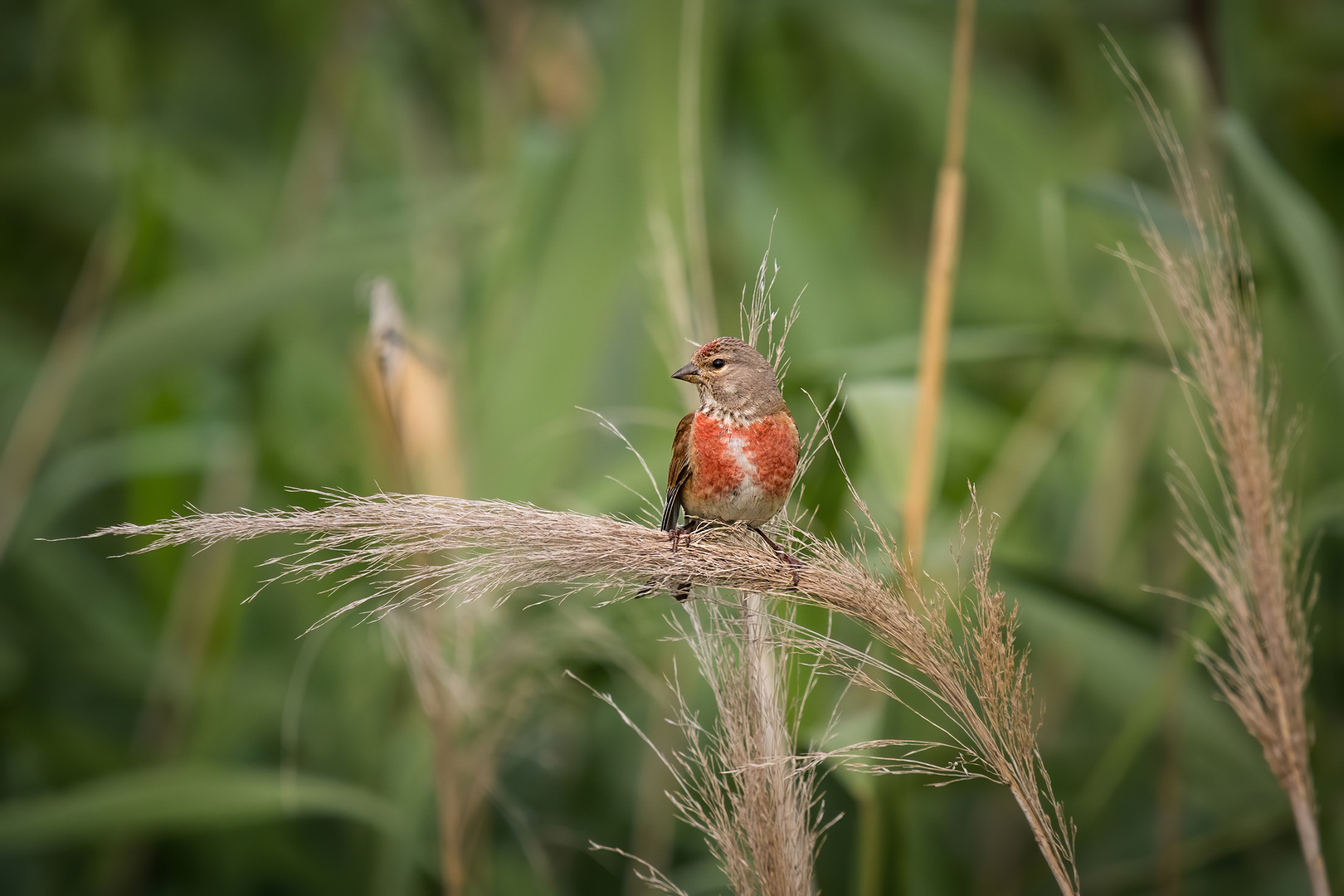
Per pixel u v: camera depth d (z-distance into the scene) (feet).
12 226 43.50
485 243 33.71
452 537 15.88
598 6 39.27
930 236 45.27
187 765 27.12
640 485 27.84
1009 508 32.35
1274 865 30.63
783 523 20.58
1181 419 31.63
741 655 16.49
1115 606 25.70
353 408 30.66
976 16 37.50
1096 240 37.14
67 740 31.55
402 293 33.71
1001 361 38.37
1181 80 32.01
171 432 34.73
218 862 32.12
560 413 29.68
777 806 16.21
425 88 41.60
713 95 31.63
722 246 38.22
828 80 46.03
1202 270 18.38
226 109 48.85
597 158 30.96
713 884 28.17
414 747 28.14
